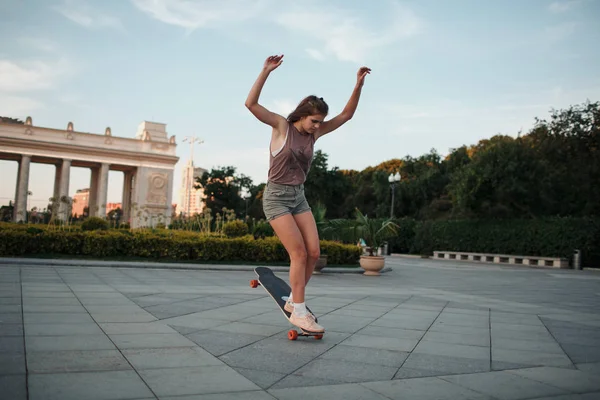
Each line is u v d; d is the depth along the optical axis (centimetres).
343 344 412
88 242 1397
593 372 346
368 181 5719
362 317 582
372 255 1535
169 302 627
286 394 267
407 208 4703
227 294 747
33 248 1338
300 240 412
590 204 2847
